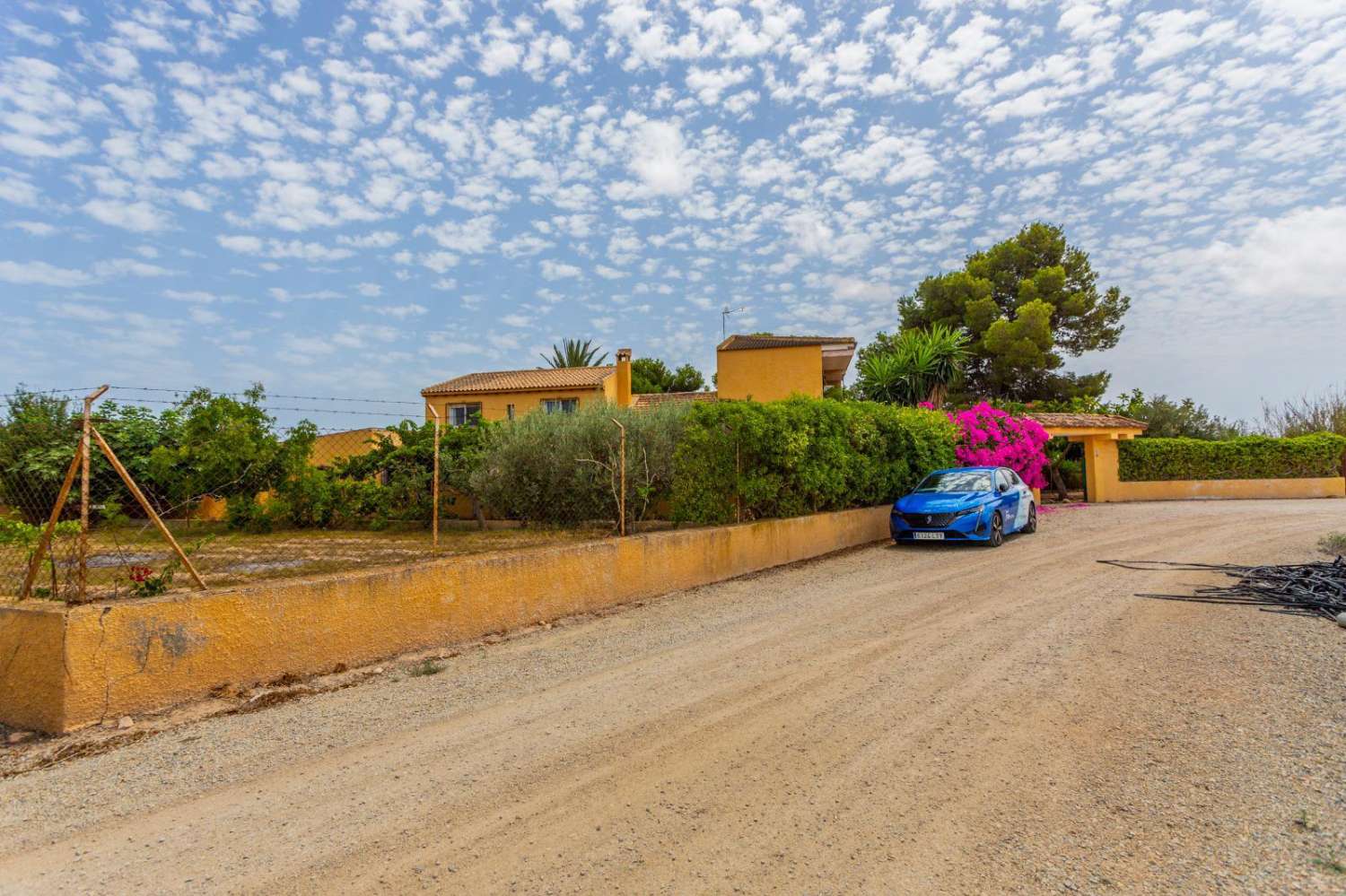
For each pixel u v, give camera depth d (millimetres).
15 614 4926
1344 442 25953
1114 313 35312
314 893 2844
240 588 5688
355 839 3268
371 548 12023
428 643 6867
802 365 25250
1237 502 23422
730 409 11547
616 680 5699
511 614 7648
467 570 7250
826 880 2846
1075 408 32906
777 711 4816
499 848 3148
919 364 24281
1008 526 14062
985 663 5812
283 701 5363
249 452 14641
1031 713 4656
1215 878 2793
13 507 6266
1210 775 3701
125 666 4961
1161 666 5605
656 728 4566
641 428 14289
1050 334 33250
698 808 3479
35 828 3488
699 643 6820
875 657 6098
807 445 12641
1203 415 34469
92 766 4230
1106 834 3150
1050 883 2789
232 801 3715
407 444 18047
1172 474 26609
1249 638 6359
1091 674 5461
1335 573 8625
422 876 2943
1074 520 17750
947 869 2900
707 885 2828
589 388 28891
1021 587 9039
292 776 4008
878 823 3287
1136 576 9617
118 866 3107
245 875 2992
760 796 3594
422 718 4930
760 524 11500
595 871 2949
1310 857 2912
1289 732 4219
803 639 6820
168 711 5121
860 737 4324
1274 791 3502
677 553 9844
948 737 4285
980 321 35031
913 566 11250
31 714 4805
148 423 14570
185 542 12266
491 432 17125
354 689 5664
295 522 16641
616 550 8922
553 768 4008
